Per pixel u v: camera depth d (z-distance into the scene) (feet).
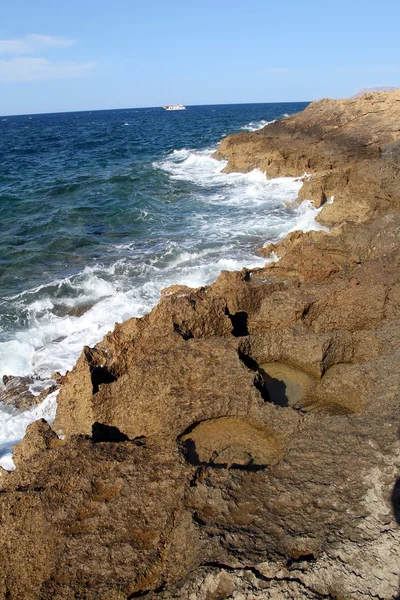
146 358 25.40
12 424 31.22
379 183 59.41
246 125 294.46
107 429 23.79
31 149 195.11
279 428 20.88
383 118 124.16
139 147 190.80
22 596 15.10
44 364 37.60
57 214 78.54
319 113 142.82
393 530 15.29
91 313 43.80
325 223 62.59
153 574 15.03
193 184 104.68
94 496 17.61
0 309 45.98
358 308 32.04
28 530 16.81
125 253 59.47
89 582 14.78
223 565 14.53
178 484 17.65
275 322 32.30
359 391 23.45
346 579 14.05
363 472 17.70
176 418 21.45
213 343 26.37
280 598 13.61
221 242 61.05
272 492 17.24
